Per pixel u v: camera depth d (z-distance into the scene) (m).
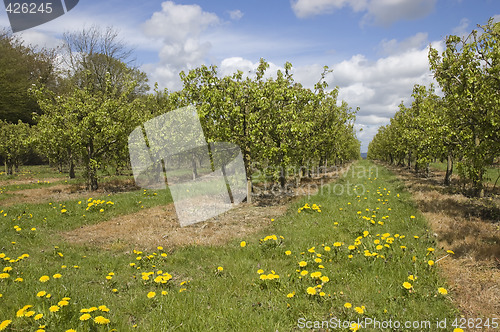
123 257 7.00
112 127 16.39
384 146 41.31
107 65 33.88
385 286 4.89
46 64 44.28
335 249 6.38
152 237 8.38
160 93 23.17
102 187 18.64
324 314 4.14
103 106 16.89
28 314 3.48
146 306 4.45
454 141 11.91
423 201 11.59
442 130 11.53
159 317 4.03
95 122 16.58
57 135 16.38
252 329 3.80
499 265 5.42
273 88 12.69
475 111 8.71
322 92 14.98
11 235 8.31
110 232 9.08
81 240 8.36
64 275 5.55
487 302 4.28
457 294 4.62
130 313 4.25
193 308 4.30
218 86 12.52
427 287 4.82
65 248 7.52
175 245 7.76
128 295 4.85
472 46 9.16
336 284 5.01
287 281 5.15
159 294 4.80
